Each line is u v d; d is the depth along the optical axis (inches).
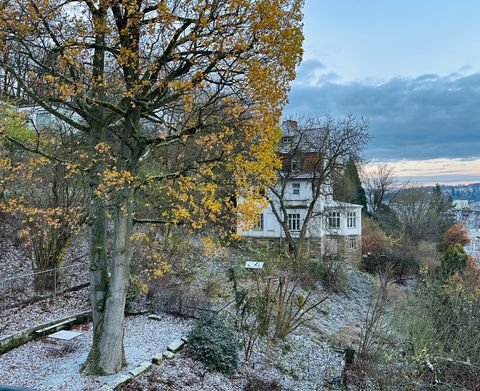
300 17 326.0
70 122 363.9
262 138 337.7
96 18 320.5
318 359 569.0
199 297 611.2
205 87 343.0
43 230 526.6
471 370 498.9
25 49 350.0
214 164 353.4
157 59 324.2
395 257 1443.2
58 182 560.1
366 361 550.0
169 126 378.9
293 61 323.6
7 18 300.4
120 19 323.0
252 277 787.4
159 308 573.6
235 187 349.4
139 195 452.8
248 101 329.1
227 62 323.9
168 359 408.5
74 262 704.4
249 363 477.1
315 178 1198.9
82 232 719.1
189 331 475.5
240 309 619.8
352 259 1411.2
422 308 666.2
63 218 496.7
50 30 316.8
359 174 1959.9
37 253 573.3
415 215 2121.1
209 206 316.2
